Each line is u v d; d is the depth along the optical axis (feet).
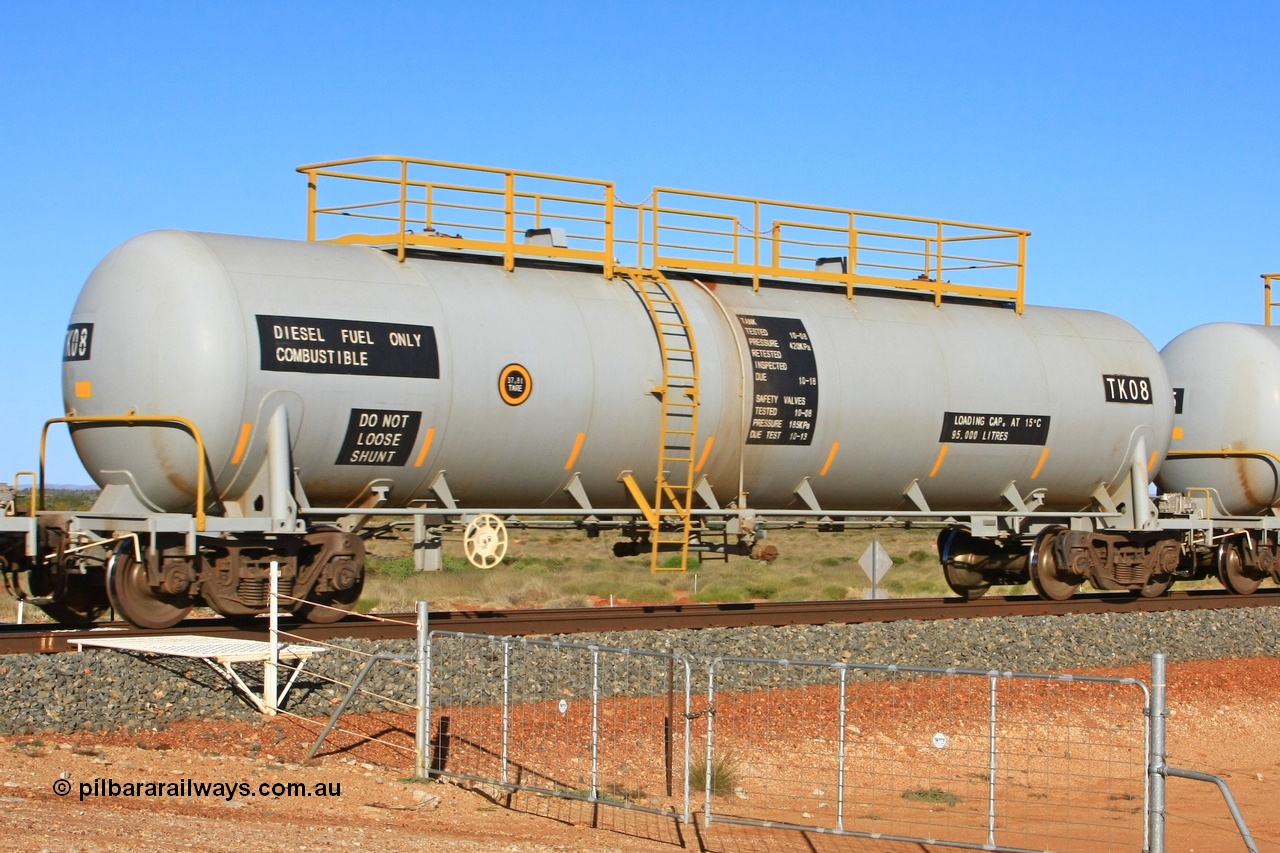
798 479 69.87
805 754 50.75
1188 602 81.00
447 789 42.47
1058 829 43.75
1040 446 76.69
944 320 75.56
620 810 41.98
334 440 57.26
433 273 61.36
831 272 73.72
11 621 79.36
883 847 40.16
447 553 171.22
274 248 58.59
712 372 65.92
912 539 229.66
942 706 57.52
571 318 63.21
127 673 47.21
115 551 55.11
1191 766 54.34
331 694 49.11
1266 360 89.10
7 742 42.27
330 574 58.65
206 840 32.14
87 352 56.90
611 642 58.39
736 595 122.72
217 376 54.54
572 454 63.00
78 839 30.68
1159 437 81.82
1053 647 67.36
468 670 52.85
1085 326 81.15
